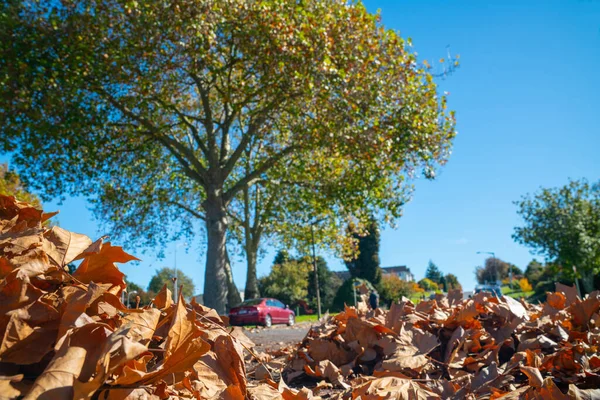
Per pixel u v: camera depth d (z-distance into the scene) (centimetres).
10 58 1431
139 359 162
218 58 1584
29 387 137
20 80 1427
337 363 377
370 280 5131
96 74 1471
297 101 1596
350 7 1568
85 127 1577
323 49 1462
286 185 2033
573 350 293
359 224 2283
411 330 362
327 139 1557
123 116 1697
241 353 214
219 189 1794
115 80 1541
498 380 289
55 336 151
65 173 1725
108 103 1650
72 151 1645
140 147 1736
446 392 283
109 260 186
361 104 1526
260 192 2569
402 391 258
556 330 360
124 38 1467
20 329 146
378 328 372
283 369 396
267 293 4625
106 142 1700
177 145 1762
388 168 1628
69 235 191
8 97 1421
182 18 1376
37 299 154
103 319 168
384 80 1577
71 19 1456
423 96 1625
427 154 1595
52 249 180
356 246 2566
